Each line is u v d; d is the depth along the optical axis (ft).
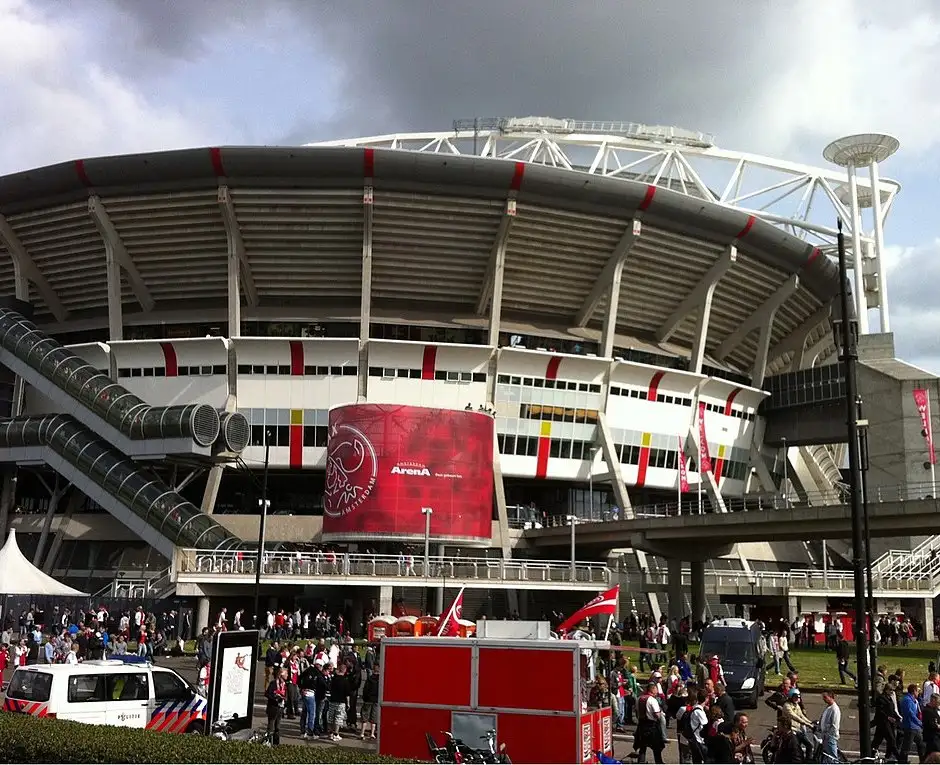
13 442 175.83
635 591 175.22
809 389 230.48
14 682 50.31
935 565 173.47
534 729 46.21
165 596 135.74
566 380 203.92
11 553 112.06
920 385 209.97
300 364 194.49
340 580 141.90
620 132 264.93
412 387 195.62
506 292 209.15
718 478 224.74
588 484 214.48
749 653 83.97
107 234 192.85
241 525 186.39
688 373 212.64
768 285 222.89
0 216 199.11
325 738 64.90
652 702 54.08
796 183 261.03
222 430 160.04
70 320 220.02
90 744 30.66
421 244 195.93
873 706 59.41
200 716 53.26
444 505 160.97
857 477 49.96
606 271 204.74
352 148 179.01
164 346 194.39
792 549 228.43
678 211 195.62
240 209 188.24
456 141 262.88
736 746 47.44
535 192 187.21
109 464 161.99
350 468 160.56
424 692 48.49
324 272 200.03
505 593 171.32
